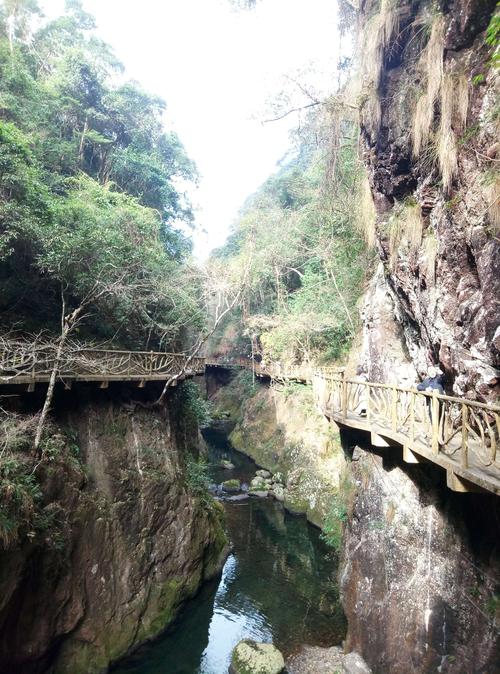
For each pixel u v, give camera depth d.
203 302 17.81
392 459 8.44
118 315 12.72
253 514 16.14
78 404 9.70
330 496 14.78
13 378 7.47
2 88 14.95
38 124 16.44
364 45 10.15
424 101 7.87
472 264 6.99
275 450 21.17
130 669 8.62
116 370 10.75
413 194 9.08
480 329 6.67
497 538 5.71
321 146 15.12
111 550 8.90
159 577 9.90
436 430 5.68
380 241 10.45
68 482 8.26
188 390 16.02
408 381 11.15
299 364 23.31
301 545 13.81
